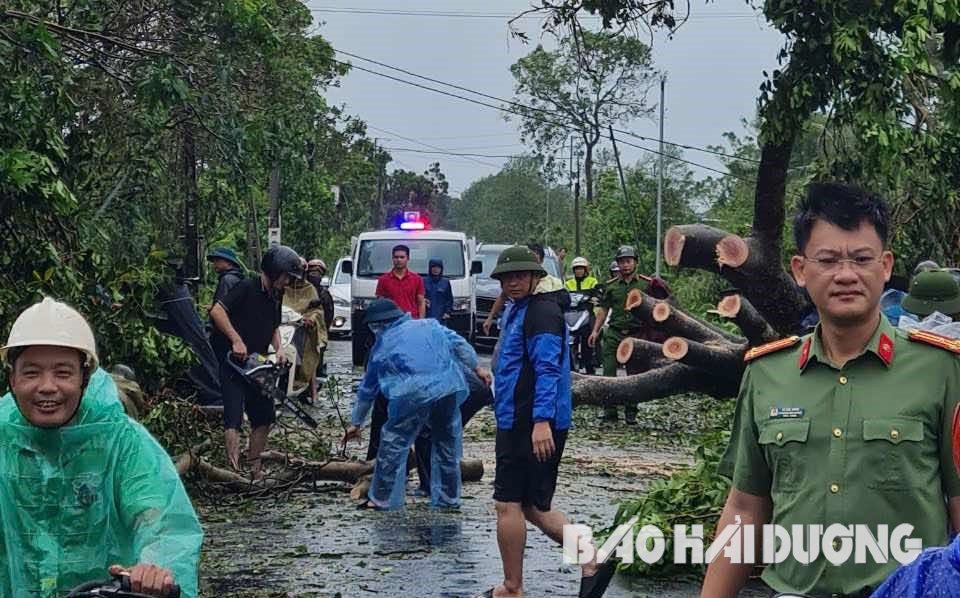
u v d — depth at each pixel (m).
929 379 3.51
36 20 11.80
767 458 3.68
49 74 12.76
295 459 10.67
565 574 7.76
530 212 99.69
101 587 3.45
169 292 12.48
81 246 10.76
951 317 7.61
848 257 3.54
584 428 15.23
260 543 8.55
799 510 3.56
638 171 51.31
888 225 3.61
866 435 3.49
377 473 9.70
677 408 17.27
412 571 7.78
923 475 3.47
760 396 3.70
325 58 19.94
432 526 9.16
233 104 14.83
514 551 6.93
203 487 10.03
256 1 14.24
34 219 10.27
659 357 14.09
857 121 10.29
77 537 3.70
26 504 3.66
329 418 14.56
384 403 10.45
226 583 7.48
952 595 2.69
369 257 23.73
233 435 10.38
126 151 15.30
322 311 16.53
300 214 41.66
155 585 3.43
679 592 7.18
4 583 3.69
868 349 3.55
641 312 13.74
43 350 3.60
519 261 6.91
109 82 14.82
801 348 3.67
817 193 3.62
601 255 49.62
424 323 9.71
